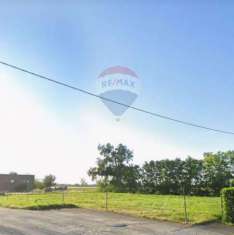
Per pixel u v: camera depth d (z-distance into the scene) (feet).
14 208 76.43
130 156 170.30
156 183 147.54
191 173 143.02
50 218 61.31
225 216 63.46
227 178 139.74
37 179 263.49
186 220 61.87
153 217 64.08
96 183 170.09
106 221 59.93
